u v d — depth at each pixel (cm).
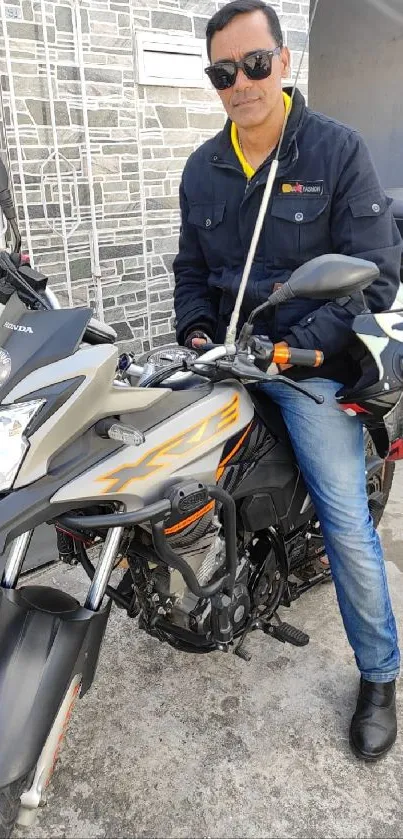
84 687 166
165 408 176
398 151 569
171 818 197
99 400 154
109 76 399
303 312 218
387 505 364
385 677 222
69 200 402
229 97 206
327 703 238
